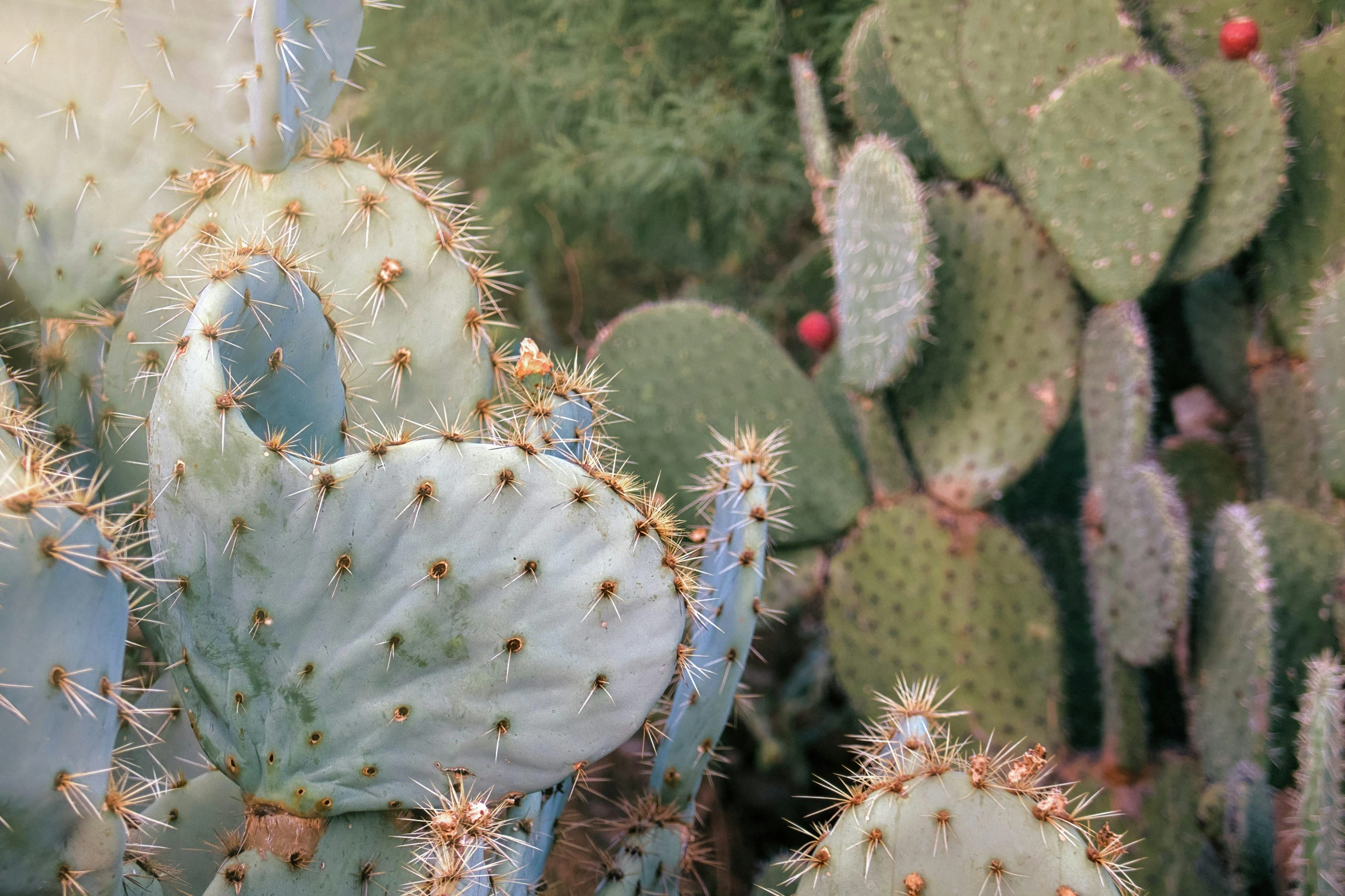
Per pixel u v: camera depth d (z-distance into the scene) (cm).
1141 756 280
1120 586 278
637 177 329
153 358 256
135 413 257
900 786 242
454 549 238
